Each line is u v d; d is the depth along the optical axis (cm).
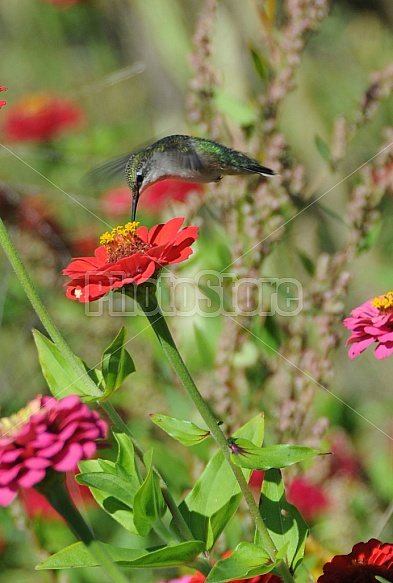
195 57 726
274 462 397
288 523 429
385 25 1265
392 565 398
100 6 1371
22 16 1463
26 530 625
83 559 400
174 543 418
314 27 710
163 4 965
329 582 400
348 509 717
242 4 849
